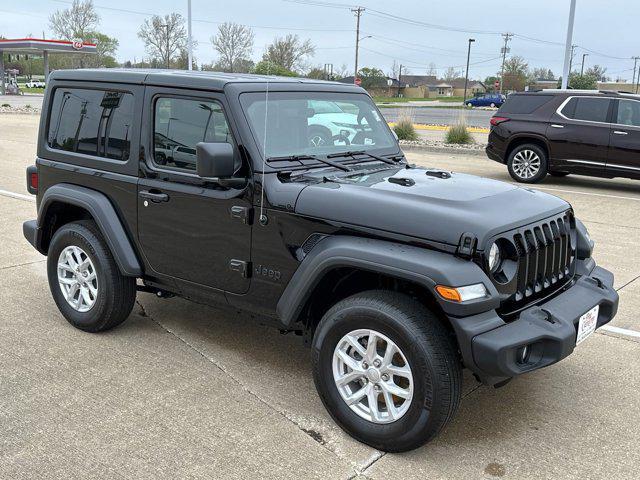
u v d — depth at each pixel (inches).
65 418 138.9
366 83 3902.6
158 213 162.2
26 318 196.1
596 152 445.4
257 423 139.1
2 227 311.6
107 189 173.3
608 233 320.5
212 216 151.6
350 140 172.9
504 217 128.6
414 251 123.6
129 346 176.9
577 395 155.9
